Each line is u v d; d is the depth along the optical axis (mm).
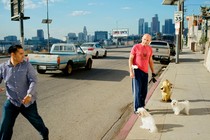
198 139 5625
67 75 15844
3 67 4824
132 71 7316
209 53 17891
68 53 17438
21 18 13062
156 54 23828
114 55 36094
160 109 7895
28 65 4855
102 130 6660
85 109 8461
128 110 8422
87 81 13695
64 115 7812
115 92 11039
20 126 6824
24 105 4816
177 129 6227
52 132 6477
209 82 12547
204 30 46406
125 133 6129
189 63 22625
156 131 6070
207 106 8188
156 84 12258
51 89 11516
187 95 9719
